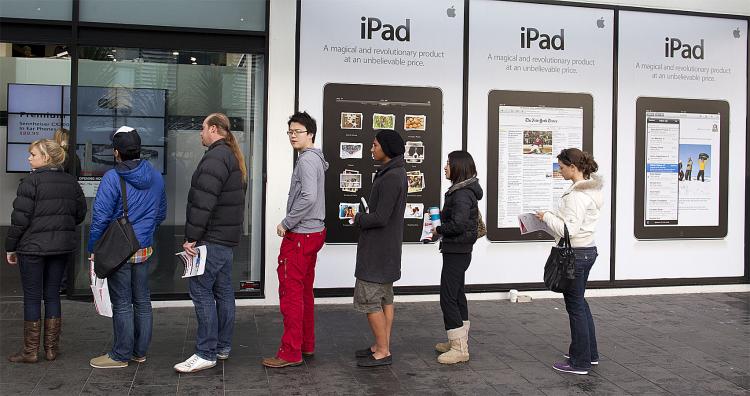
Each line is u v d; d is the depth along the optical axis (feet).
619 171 26.14
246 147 23.98
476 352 18.75
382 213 16.40
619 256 26.21
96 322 20.93
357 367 17.24
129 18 23.08
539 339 20.15
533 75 25.39
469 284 25.08
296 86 23.62
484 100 25.03
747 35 26.84
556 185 25.54
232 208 16.57
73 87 22.88
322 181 17.30
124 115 23.43
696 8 26.68
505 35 25.14
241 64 23.90
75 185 17.43
